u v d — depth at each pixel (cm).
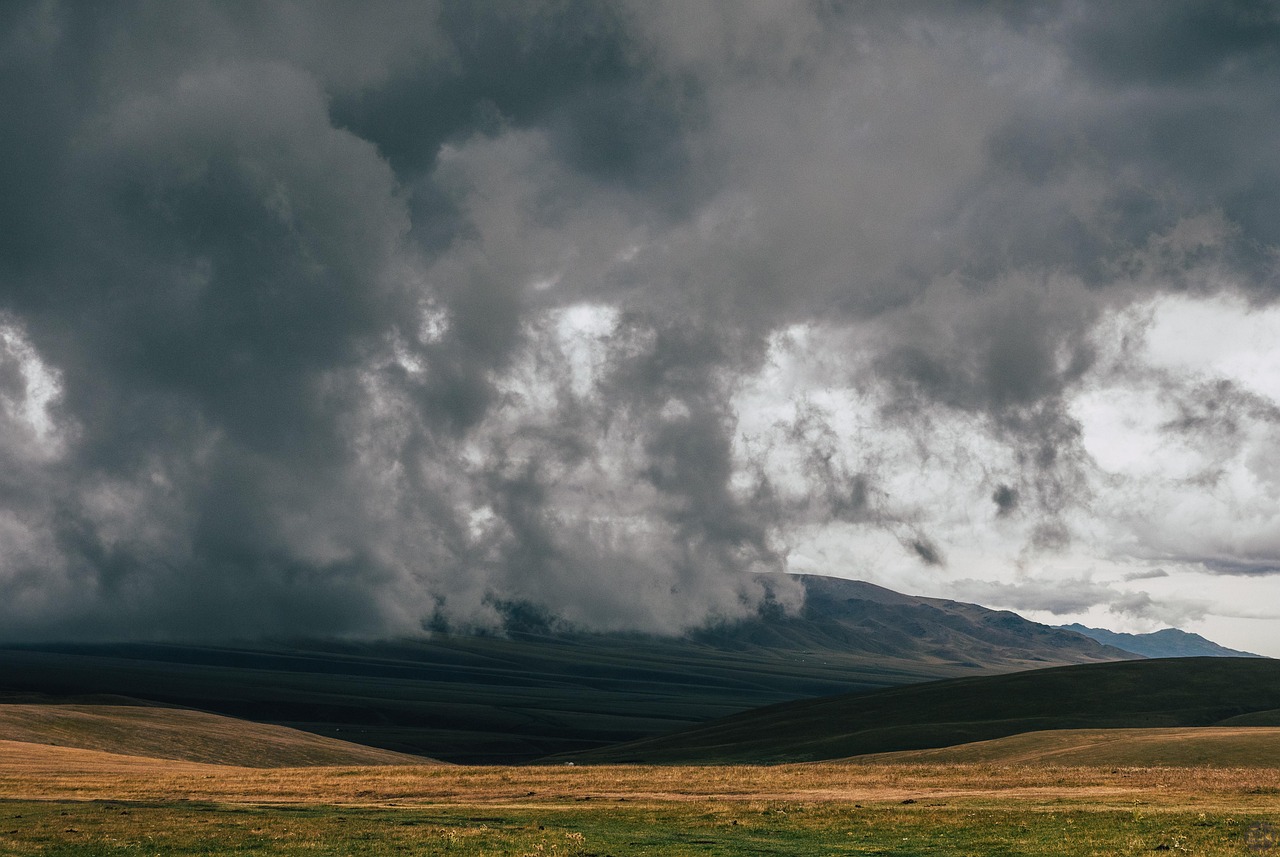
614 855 4466
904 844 4706
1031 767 8531
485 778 8319
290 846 4762
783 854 4478
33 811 6125
